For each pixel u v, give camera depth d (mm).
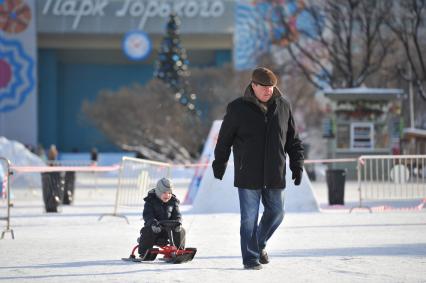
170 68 165125
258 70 20438
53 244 29547
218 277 19750
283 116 20703
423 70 129000
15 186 71438
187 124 149750
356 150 98938
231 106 20719
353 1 132750
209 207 46719
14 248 28203
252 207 20750
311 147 160625
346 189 73000
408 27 135500
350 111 98875
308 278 19484
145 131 151375
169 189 22875
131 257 23766
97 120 165750
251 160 20531
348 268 21375
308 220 40125
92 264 22953
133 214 47125
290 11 151750
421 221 39031
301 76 152750
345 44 138500
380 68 137000
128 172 47406
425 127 133875
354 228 35156
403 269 21094
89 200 63531
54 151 93188
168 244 23594
